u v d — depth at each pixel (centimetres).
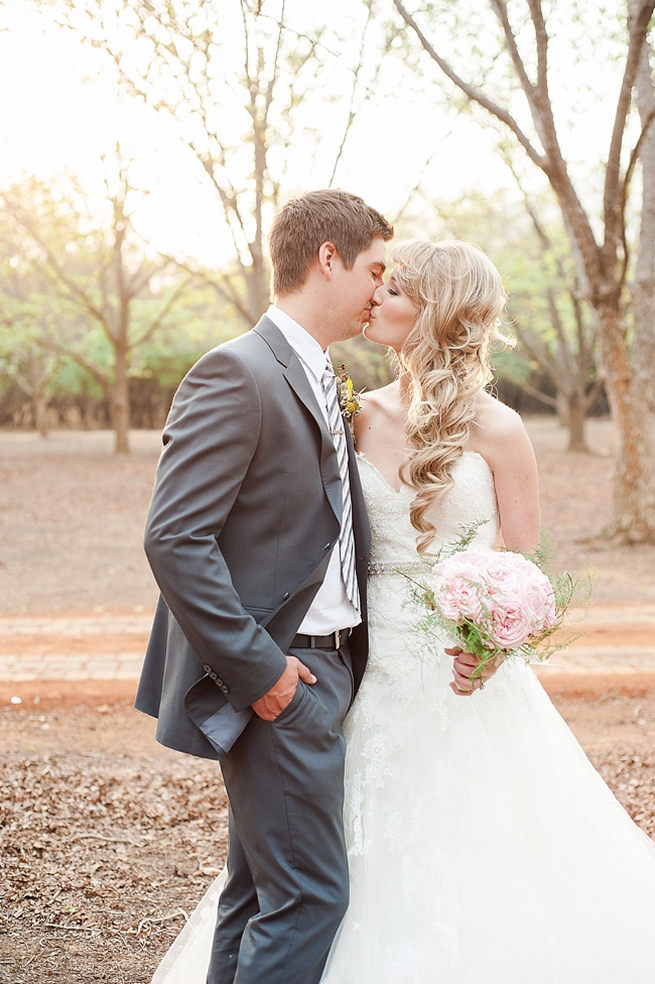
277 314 226
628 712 573
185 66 1016
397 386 265
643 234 1121
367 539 239
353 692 246
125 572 1055
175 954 275
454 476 244
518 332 2573
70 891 340
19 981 280
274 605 212
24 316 2823
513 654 228
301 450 213
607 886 241
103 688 615
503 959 224
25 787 446
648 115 926
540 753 250
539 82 870
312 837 213
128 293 2664
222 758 209
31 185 1741
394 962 220
